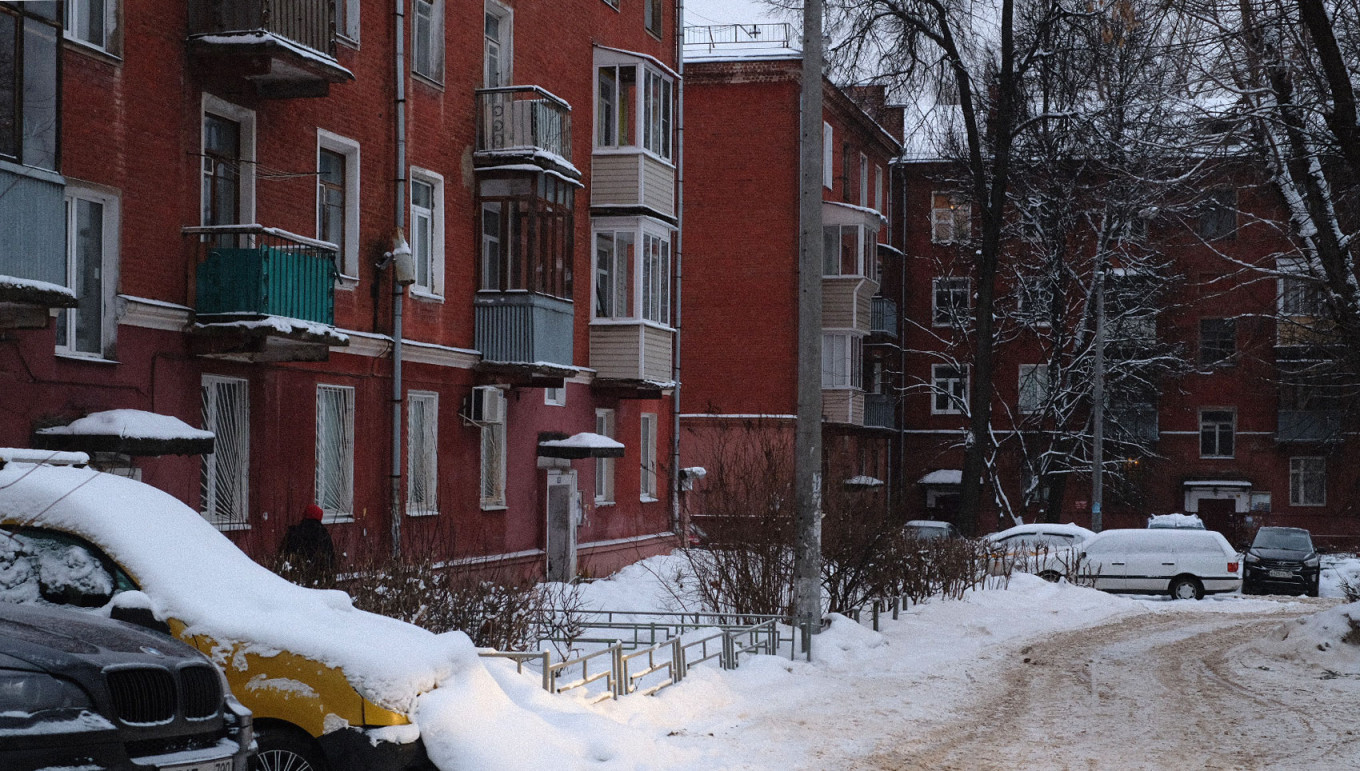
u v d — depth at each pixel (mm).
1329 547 48219
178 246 15656
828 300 42906
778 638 15766
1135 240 42875
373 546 17234
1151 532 31422
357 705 7645
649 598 21438
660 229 28094
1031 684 14234
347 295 18969
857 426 43938
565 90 26141
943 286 48531
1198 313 48344
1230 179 19609
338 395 19016
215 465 16375
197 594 7930
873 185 49281
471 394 22203
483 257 22844
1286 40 17219
